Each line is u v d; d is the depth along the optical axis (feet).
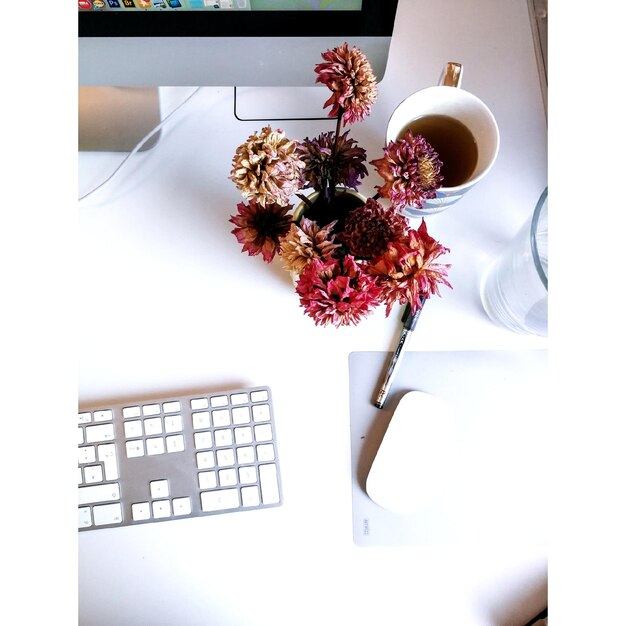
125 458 1.56
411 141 1.23
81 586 1.57
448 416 1.61
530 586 1.58
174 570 1.58
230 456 1.57
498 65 1.80
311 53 1.52
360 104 1.20
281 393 1.65
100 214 1.70
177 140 1.74
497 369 1.66
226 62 1.52
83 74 1.54
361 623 1.57
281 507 1.60
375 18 1.45
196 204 1.72
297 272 1.20
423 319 1.69
